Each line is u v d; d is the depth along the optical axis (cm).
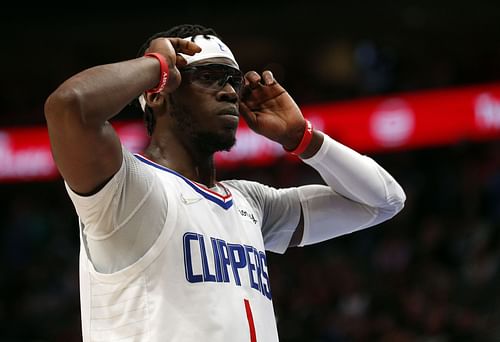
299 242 1070
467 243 2894
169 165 903
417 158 3344
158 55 825
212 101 895
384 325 2606
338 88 3756
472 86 3225
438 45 3806
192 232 838
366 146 3359
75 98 731
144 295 804
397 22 3697
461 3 3594
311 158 1016
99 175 771
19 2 3859
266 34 3828
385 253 3078
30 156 3772
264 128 1008
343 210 1060
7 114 4025
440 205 3156
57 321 3212
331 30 3778
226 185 973
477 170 3139
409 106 3309
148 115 937
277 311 2884
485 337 2466
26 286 3428
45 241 3653
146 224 809
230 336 820
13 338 3212
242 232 905
